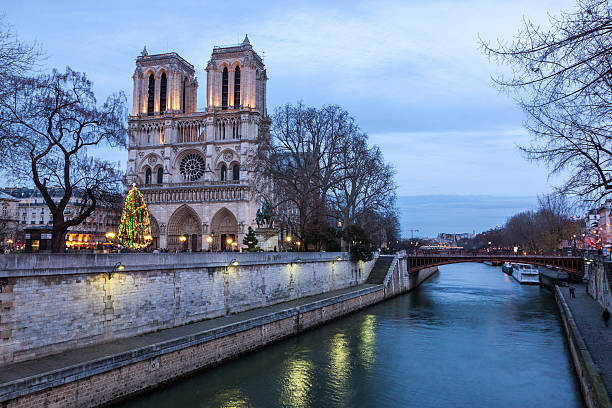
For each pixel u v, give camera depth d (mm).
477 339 45156
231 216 111500
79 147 38781
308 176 67750
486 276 133625
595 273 60375
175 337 32156
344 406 28047
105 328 30297
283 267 53406
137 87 122812
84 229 107500
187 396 28656
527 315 59250
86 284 29234
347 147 69688
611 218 127750
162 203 113812
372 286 72375
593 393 22531
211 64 117938
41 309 26453
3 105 30406
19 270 25016
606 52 12477
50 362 25344
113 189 41844
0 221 74375
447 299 75688
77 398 23422
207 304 39969
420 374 34156
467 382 32438
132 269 32281
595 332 38344
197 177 117562
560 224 109438
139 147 120438
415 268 89875
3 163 31859
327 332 47594
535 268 107312
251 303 46250
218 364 33719
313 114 70250
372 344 42750
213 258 40844
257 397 28938
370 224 102188
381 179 82875
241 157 112188
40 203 125875
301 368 34906
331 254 67062
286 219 75250
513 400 29031
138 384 27016
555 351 40688
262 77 124875
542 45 12633
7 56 26656
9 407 20312
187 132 120250
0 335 24297
